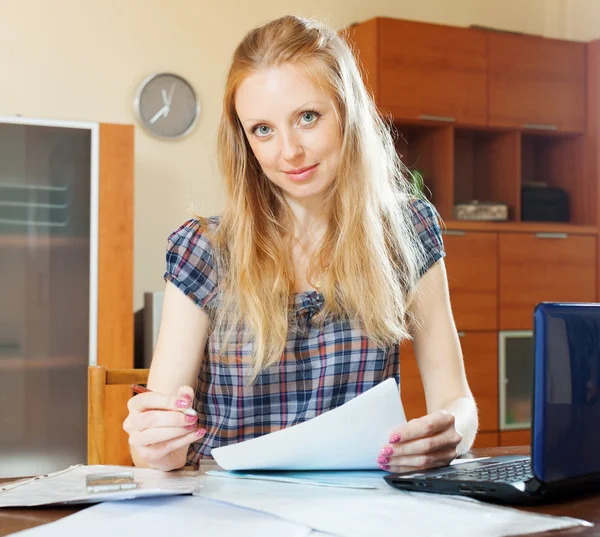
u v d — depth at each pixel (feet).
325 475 3.83
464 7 14.49
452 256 12.91
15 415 10.28
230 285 4.85
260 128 4.55
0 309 10.27
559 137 14.55
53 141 10.46
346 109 4.66
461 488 3.36
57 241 10.48
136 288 12.39
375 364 4.87
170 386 4.76
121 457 9.62
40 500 3.34
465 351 12.98
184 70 12.68
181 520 3.05
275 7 13.23
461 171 14.51
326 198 4.94
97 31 12.23
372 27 12.64
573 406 3.33
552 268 13.62
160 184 12.53
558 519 2.98
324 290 4.82
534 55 13.71
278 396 4.82
